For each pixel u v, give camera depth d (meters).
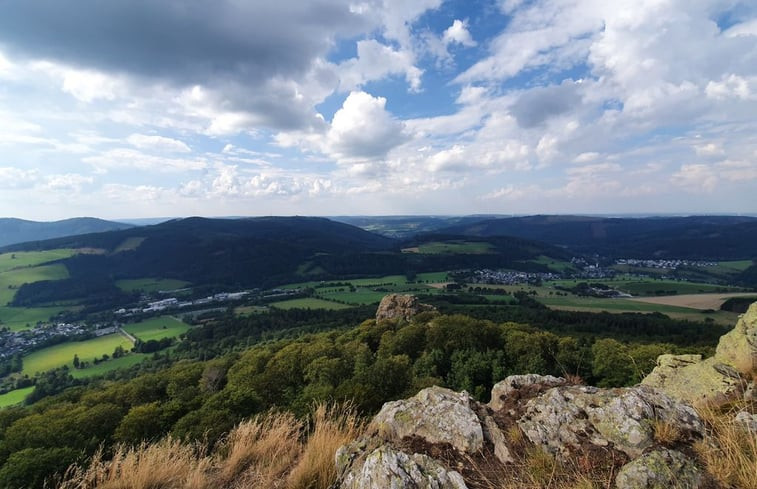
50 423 24.61
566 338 43.94
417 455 4.10
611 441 4.09
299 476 4.69
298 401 16.67
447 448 4.45
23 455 13.94
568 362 38.12
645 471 3.39
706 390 6.33
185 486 5.30
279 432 6.28
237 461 5.77
